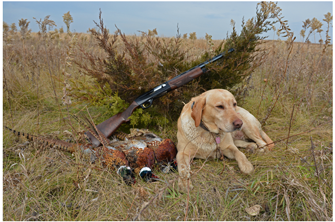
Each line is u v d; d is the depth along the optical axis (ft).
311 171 8.41
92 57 12.38
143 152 8.84
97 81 12.71
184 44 17.37
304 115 14.25
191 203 7.29
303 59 19.19
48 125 12.81
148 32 14.33
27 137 9.27
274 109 15.15
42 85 17.20
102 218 6.88
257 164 9.39
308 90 15.78
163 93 11.27
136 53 11.88
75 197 7.68
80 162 8.61
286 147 10.24
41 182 8.16
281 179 7.98
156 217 6.79
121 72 11.71
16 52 20.89
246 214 7.07
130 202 7.29
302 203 7.07
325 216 6.44
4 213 6.86
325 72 19.10
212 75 13.04
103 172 8.45
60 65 18.62
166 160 9.46
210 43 13.15
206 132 9.42
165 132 12.54
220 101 8.39
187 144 9.59
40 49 21.93
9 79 15.93
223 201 7.48
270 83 18.15
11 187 7.70
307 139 11.45
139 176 8.65
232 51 12.65
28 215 6.93
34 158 9.14
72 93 11.61
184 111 10.18
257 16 12.17
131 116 11.03
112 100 11.57
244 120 11.30
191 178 8.11
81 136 9.67
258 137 11.06
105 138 9.71
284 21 10.25
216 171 9.20
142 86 11.60
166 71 13.28
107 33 11.51
